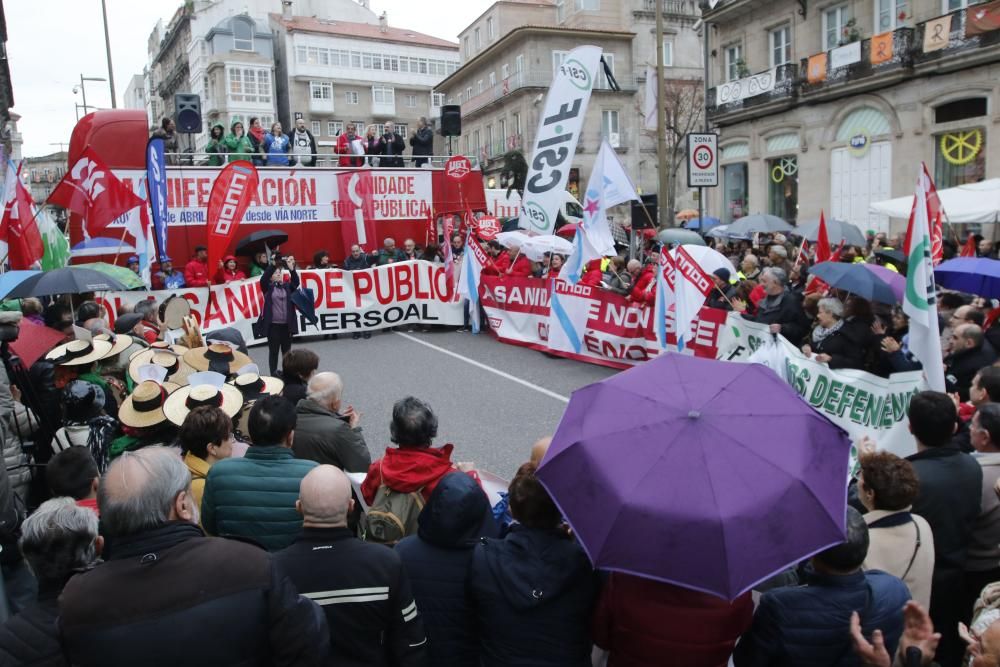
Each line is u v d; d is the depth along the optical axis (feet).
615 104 149.48
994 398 13.75
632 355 34.94
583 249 37.50
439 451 11.86
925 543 10.15
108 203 36.68
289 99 211.82
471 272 46.11
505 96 152.46
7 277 25.53
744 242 60.18
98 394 15.30
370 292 47.80
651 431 8.10
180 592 6.75
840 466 8.18
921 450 11.87
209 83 204.44
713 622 8.09
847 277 21.08
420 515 9.59
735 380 8.89
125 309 30.76
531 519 8.93
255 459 11.60
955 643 11.37
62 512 7.96
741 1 93.76
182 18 215.31
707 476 7.52
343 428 14.83
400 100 229.04
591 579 8.69
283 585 7.20
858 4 80.94
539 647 8.50
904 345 21.62
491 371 36.11
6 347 17.78
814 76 84.48
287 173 52.26
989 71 67.72
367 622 8.43
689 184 43.24
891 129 78.07
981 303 25.76
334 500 8.69
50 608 7.71
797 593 8.37
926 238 17.22
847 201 84.38
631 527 7.39
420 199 56.95
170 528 7.14
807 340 24.66
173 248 49.37
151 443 14.83
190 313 34.60
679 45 155.94
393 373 36.42
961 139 71.41
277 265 37.04
